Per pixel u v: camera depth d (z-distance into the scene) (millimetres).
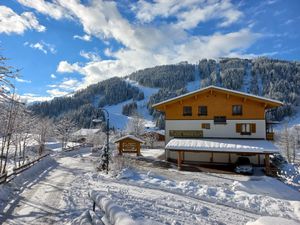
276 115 120438
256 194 17094
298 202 14039
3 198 12461
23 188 15250
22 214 10375
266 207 13352
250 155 30203
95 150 49875
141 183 18109
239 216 11477
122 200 12422
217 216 11219
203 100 32562
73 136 76812
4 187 13898
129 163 26688
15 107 24094
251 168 25781
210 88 31734
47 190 14859
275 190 17828
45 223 9352
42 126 44688
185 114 33000
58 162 31812
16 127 28391
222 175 24750
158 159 34156
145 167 28422
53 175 20953
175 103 33500
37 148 46406
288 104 127125
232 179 22891
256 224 6340
